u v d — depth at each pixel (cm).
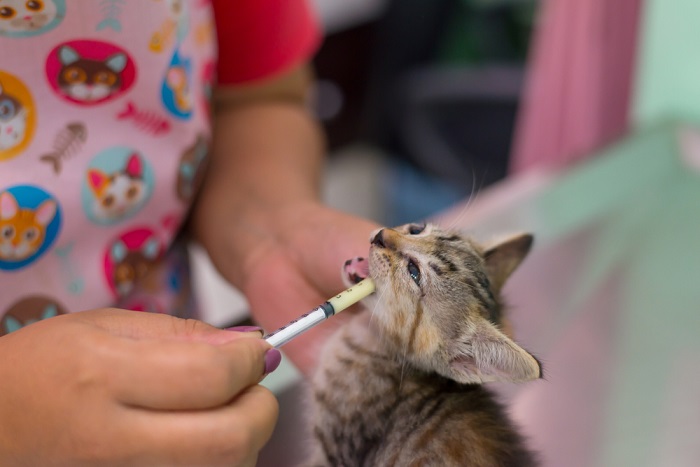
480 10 93
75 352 26
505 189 51
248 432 26
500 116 88
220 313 48
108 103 38
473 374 35
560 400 37
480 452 33
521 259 42
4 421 26
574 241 46
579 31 61
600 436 35
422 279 38
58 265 39
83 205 38
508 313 41
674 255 46
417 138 92
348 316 38
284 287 39
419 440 34
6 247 36
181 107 41
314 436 34
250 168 46
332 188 107
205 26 42
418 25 93
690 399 38
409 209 95
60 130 37
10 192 36
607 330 41
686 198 51
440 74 91
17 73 35
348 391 36
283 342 31
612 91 63
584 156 56
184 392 26
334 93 113
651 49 59
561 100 65
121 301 42
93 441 26
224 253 44
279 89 52
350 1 109
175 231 44
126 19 37
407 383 36
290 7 49
